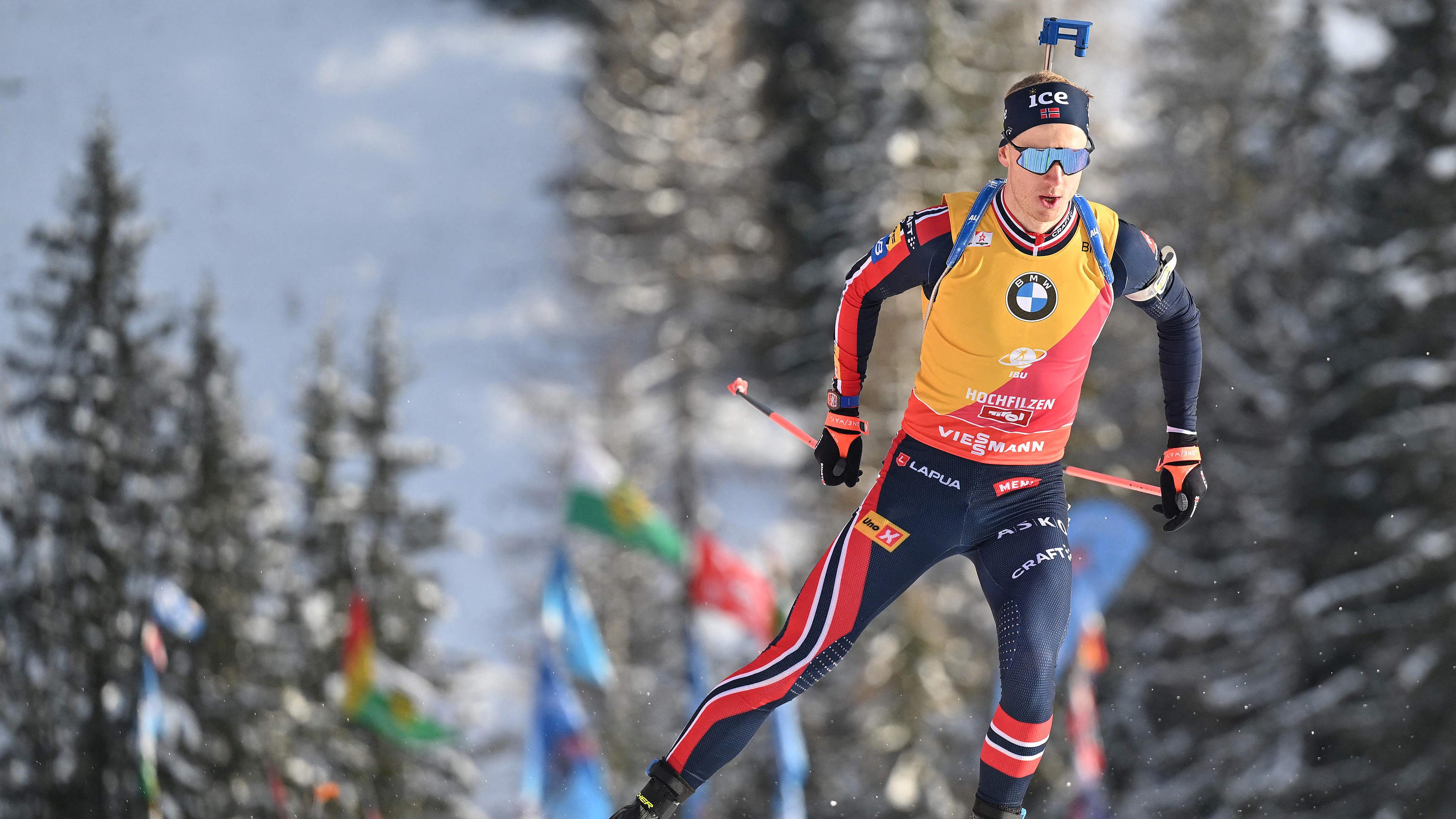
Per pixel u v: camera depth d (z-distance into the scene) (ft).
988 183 49.98
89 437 246.47
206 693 241.76
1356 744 270.67
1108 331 370.94
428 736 215.72
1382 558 273.13
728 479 520.01
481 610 471.62
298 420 549.13
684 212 575.79
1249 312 374.02
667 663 346.54
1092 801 296.51
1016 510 52.95
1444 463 264.31
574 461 200.75
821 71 606.55
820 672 52.06
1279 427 317.22
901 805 299.58
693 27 598.34
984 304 49.73
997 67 421.18
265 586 263.08
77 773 231.71
